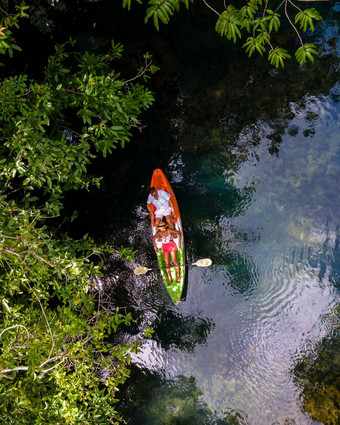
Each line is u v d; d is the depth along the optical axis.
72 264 5.59
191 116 10.28
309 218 9.12
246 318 8.95
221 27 3.76
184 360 8.95
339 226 8.95
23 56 10.85
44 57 11.08
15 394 5.20
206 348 8.94
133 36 11.19
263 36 3.87
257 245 9.27
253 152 9.77
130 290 9.54
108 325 6.44
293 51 10.05
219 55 10.55
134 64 10.94
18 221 5.48
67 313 5.83
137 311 9.39
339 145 9.37
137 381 8.96
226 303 9.10
